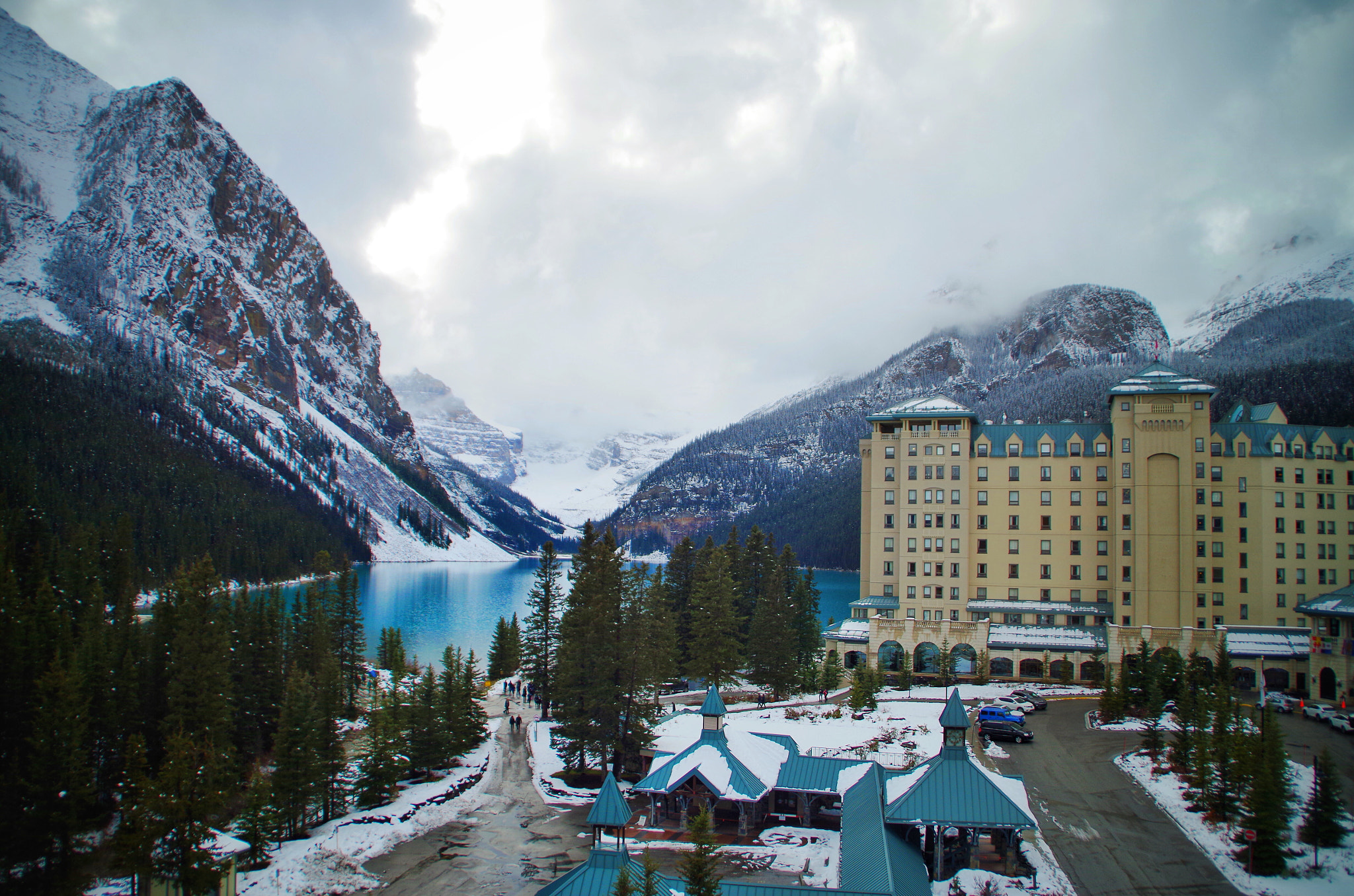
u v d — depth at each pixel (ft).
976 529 419.95
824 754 241.35
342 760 239.71
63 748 184.85
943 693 342.03
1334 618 308.81
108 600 399.85
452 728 283.79
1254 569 380.99
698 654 371.56
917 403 441.27
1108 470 403.95
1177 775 219.00
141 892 164.25
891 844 154.51
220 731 244.01
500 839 210.59
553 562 381.40
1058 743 257.34
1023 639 384.68
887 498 439.63
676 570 443.32
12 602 225.56
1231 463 386.52
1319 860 169.07
